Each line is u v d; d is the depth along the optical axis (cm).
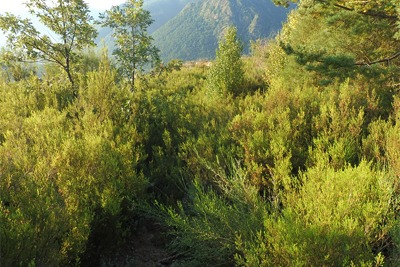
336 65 477
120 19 641
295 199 226
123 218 292
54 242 209
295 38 739
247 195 232
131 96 617
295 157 336
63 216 210
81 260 235
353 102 407
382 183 206
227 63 784
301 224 183
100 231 250
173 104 729
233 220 223
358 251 158
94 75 580
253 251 179
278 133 361
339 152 283
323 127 362
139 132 544
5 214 189
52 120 454
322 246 158
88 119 473
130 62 668
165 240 292
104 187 277
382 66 502
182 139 505
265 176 309
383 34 529
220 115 599
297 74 623
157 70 693
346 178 208
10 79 850
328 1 518
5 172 242
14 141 338
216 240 218
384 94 428
